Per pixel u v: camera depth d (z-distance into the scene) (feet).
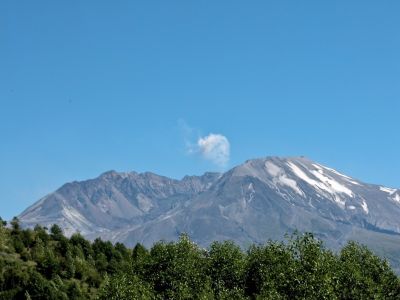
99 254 489.26
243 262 302.25
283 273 259.19
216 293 289.33
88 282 437.58
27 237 486.38
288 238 277.64
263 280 278.26
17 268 412.98
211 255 314.14
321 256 268.41
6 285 389.60
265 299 246.68
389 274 285.02
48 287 385.09
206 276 297.12
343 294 261.44
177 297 285.84
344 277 265.13
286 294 251.19
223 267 301.43
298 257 272.72
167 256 311.68
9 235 486.38
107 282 293.43
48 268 426.10
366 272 283.79
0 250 448.65
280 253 288.10
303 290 246.06
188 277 300.61
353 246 301.84
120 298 278.26
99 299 288.92
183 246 320.70
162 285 303.48
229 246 317.83
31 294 380.99
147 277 308.60
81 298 398.21
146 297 276.82
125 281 289.53
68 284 409.69
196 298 281.74
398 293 274.36
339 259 291.38
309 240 273.13
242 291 280.51
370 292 260.01
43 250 461.37
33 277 389.60
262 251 301.63
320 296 242.37
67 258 446.60
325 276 247.91
